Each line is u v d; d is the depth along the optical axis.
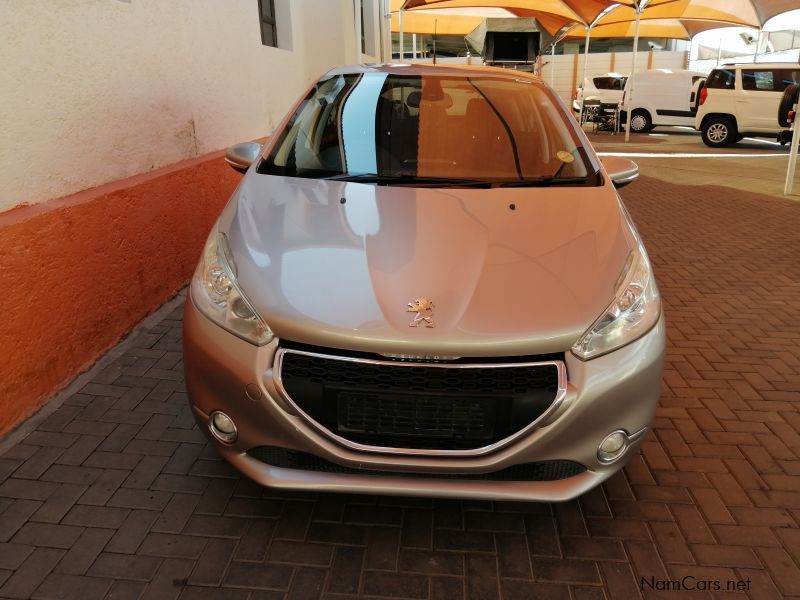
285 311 2.00
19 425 2.81
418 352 1.91
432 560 2.16
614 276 2.22
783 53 21.48
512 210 2.57
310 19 8.09
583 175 2.96
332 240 2.31
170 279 4.17
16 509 2.32
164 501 2.39
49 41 3.06
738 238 6.52
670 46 30.16
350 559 2.16
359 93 3.39
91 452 2.65
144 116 4.01
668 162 13.05
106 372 3.27
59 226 3.01
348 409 1.97
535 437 1.97
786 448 2.85
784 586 2.10
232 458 2.16
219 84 5.19
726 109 16.12
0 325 2.67
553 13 20.06
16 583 2.01
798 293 4.87
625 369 2.05
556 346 1.97
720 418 3.08
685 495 2.52
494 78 3.55
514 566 2.15
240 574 2.08
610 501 2.47
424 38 27.23
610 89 21.55
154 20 4.10
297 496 2.44
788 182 9.02
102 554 2.14
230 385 2.04
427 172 2.91
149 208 3.85
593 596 2.04
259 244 2.30
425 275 2.12
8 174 2.84
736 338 4.03
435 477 2.04
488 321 1.97
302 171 2.92
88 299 3.28
